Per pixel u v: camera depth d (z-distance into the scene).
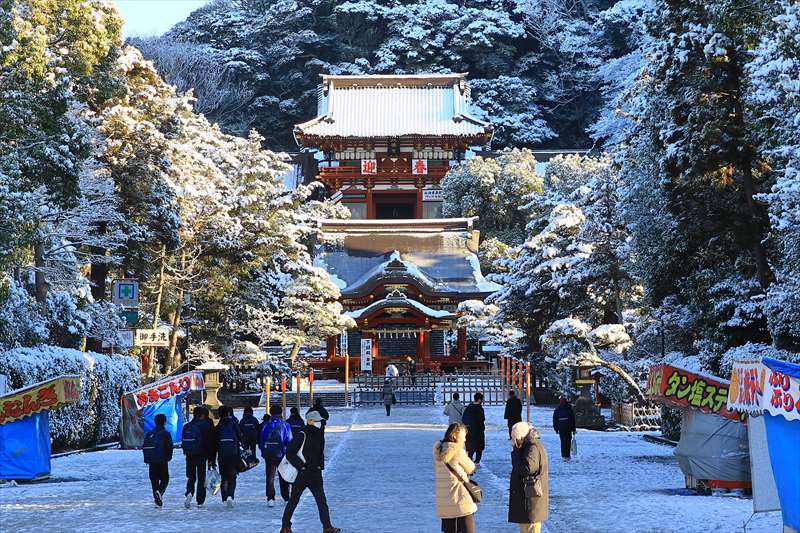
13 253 27.75
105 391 35.09
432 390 61.62
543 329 57.69
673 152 29.97
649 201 33.94
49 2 31.14
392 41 143.25
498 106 138.62
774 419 13.91
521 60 145.75
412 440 35.06
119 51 34.28
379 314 75.50
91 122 36.97
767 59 22.53
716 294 31.28
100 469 26.22
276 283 61.75
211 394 39.09
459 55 143.00
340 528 15.23
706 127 29.05
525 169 101.00
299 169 123.44
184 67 134.50
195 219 49.97
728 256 32.59
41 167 29.14
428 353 77.00
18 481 22.56
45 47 29.72
